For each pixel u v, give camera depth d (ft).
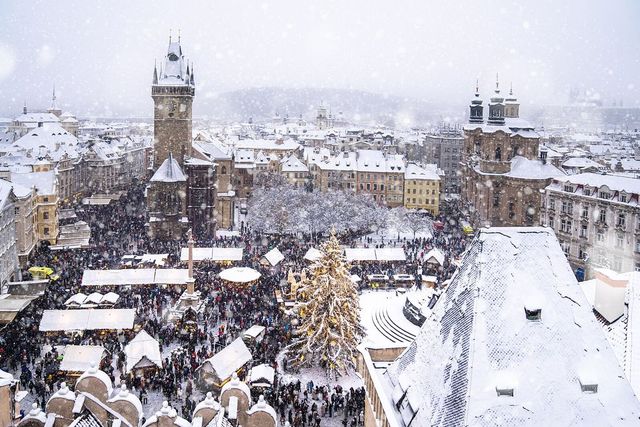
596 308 126.93
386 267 369.30
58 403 128.06
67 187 653.71
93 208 588.50
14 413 136.77
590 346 89.30
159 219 475.72
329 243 234.38
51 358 213.87
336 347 227.40
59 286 303.89
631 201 340.80
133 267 340.39
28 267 364.38
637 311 116.16
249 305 281.54
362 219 505.66
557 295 92.48
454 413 85.76
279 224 483.51
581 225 375.66
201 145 587.68
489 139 549.95
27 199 383.04
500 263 94.68
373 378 110.42
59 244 412.36
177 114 529.04
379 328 258.16
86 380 131.03
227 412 146.00
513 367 86.99
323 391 204.03
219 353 203.72
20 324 249.96
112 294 278.05
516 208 541.34
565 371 87.20
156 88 524.11
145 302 285.84
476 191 579.07
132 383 200.13
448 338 95.35
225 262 363.15
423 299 259.39
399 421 96.84
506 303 91.45
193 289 290.76
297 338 243.19
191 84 536.42
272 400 193.98
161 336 245.65
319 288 227.81
